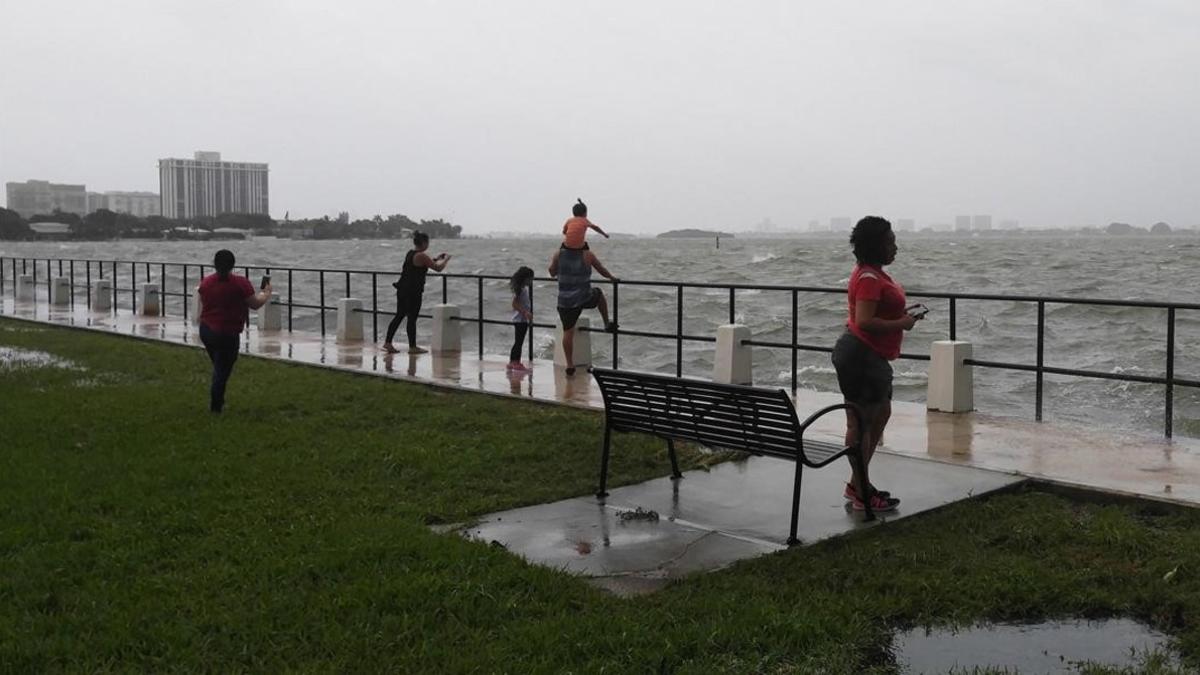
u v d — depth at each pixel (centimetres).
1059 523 656
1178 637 495
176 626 507
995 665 470
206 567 595
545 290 5125
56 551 623
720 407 693
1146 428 1631
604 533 678
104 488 768
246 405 1123
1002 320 3509
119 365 1488
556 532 681
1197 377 2294
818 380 2147
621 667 461
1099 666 461
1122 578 561
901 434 953
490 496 764
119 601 543
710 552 636
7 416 1059
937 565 592
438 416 1052
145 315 2456
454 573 573
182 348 1734
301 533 651
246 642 491
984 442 912
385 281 6362
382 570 579
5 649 479
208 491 756
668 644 479
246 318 1141
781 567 598
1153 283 5678
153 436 958
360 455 877
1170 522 658
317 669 459
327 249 17575
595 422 1009
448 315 1642
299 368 1460
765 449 679
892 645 495
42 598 544
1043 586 549
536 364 1472
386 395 1186
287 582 564
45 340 1869
